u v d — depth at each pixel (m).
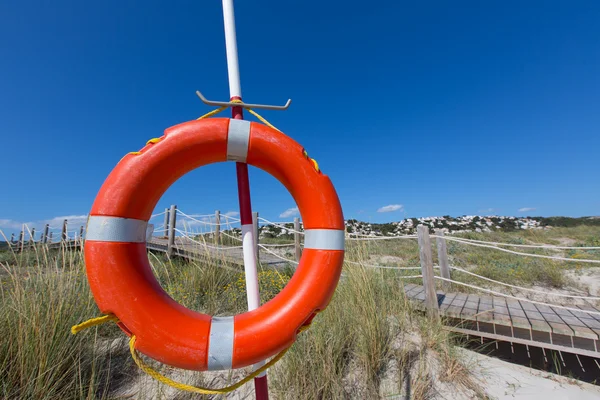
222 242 6.22
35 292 2.41
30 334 2.10
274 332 1.21
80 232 3.16
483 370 2.74
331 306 3.05
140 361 1.16
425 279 3.30
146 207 1.26
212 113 1.46
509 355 3.12
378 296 3.40
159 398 2.08
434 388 2.45
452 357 2.71
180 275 4.41
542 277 5.33
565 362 2.99
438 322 3.05
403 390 2.37
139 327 1.14
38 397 1.89
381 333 2.77
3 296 2.37
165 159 1.27
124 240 1.19
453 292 4.18
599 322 2.84
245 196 1.42
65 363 2.15
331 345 2.50
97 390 2.21
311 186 1.37
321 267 1.31
